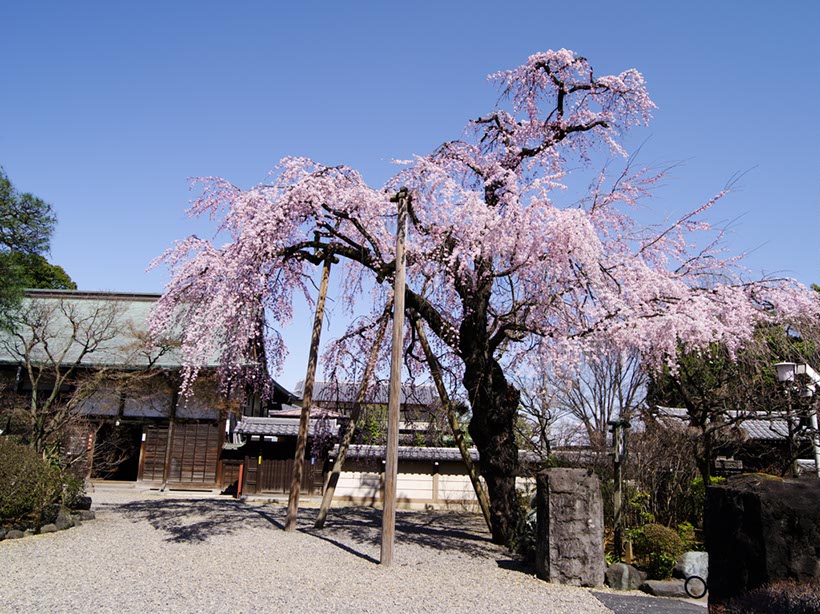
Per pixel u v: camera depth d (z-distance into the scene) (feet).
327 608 17.28
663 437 28.60
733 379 28.43
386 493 23.89
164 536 27.76
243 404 51.47
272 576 20.90
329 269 32.45
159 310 29.12
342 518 37.06
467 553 26.68
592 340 24.90
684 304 24.81
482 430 29.37
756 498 14.34
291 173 27.91
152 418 51.88
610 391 31.42
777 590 12.34
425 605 18.07
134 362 48.11
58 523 29.12
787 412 27.71
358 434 46.39
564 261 25.64
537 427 41.37
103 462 48.93
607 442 29.66
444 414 37.22
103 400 50.39
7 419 40.52
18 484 27.35
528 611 17.81
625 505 26.37
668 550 21.65
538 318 26.89
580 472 22.47
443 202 28.35
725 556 15.14
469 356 30.07
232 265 25.96
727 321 25.84
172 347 45.52
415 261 29.35
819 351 28.25
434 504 46.24
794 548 13.60
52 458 33.81
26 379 51.67
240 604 17.24
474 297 29.12
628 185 30.63
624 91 31.22
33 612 15.67
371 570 22.52
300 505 44.86
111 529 29.43
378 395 41.88
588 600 19.33
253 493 49.16
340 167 29.99
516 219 26.32
